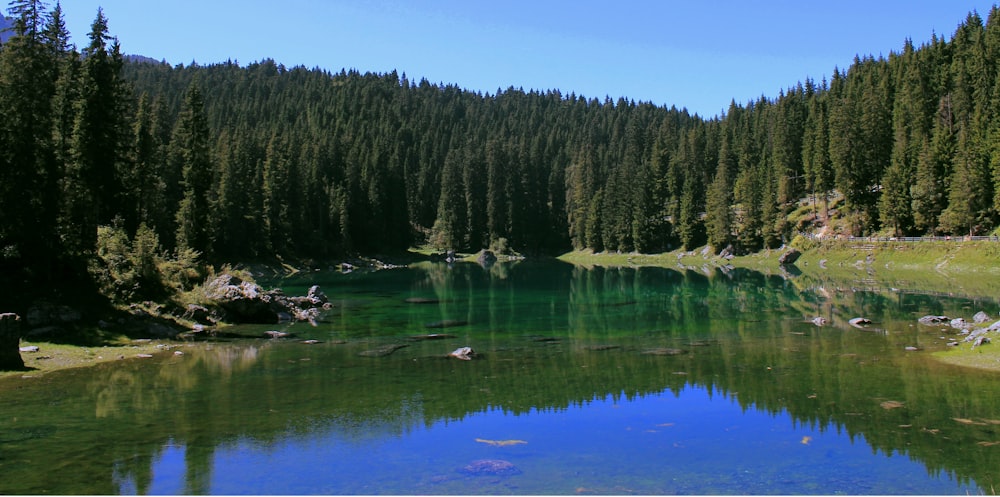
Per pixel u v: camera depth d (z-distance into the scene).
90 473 13.40
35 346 27.22
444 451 15.17
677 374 23.70
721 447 15.34
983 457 14.20
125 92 50.19
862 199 95.25
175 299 38.44
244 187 91.62
